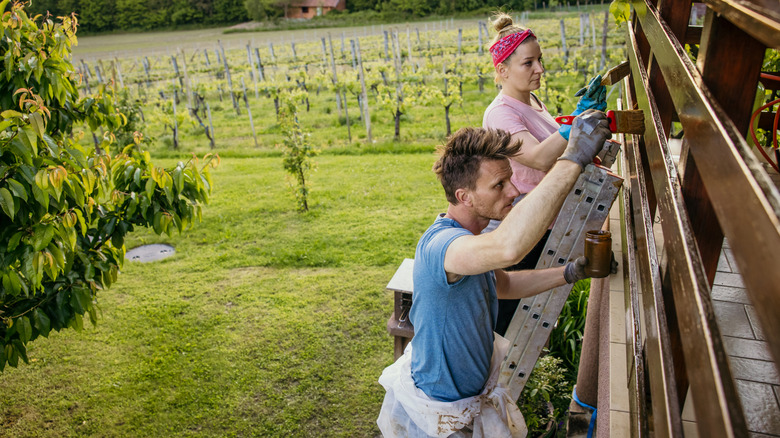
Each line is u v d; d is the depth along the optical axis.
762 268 0.50
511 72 2.50
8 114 2.75
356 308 6.20
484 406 1.89
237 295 6.73
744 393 1.46
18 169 2.75
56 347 5.73
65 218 2.94
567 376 4.25
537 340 2.48
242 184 11.71
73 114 3.73
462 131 1.73
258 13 81.00
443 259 1.59
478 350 1.81
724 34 0.85
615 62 22.38
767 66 2.80
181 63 43.12
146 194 3.47
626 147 2.60
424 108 21.12
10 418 4.71
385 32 30.80
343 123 19.25
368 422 4.45
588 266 1.96
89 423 4.62
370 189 10.72
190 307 6.46
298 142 9.58
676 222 0.88
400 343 3.83
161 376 5.18
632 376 1.36
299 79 26.97
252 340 5.69
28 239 2.91
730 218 0.60
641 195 1.51
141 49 62.31
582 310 4.70
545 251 2.24
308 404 4.69
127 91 12.62
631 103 2.34
